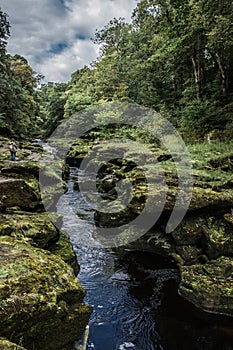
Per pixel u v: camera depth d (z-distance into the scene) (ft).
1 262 10.28
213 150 38.50
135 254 23.16
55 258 12.01
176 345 13.84
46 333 9.01
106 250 23.57
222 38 41.57
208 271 17.78
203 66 64.23
